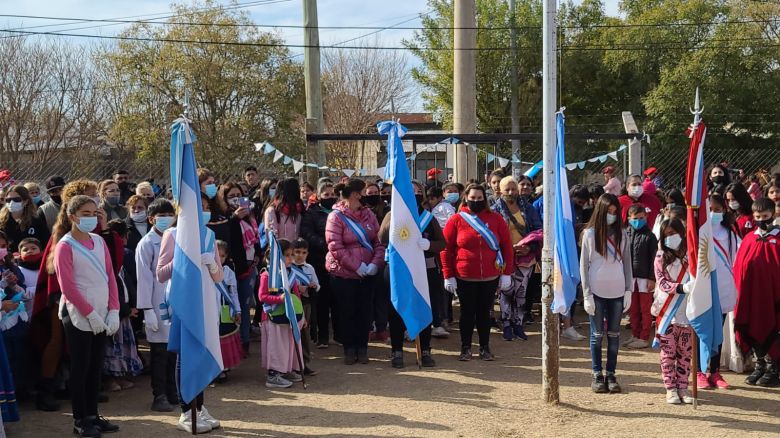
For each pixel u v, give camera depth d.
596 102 31.36
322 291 9.97
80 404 6.45
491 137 14.05
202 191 8.73
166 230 7.03
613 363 7.80
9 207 8.41
